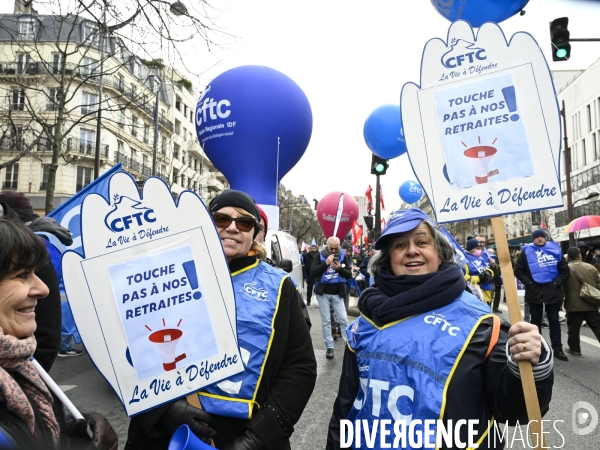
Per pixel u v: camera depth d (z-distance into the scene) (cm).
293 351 188
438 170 187
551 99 180
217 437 168
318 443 350
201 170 4641
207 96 864
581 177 4012
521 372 141
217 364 167
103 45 707
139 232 168
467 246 790
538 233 636
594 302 619
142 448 171
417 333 162
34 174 3272
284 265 567
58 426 127
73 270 160
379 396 159
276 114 832
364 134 988
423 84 192
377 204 1145
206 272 171
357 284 1077
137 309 164
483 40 188
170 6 541
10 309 120
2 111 1018
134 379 162
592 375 532
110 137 3194
